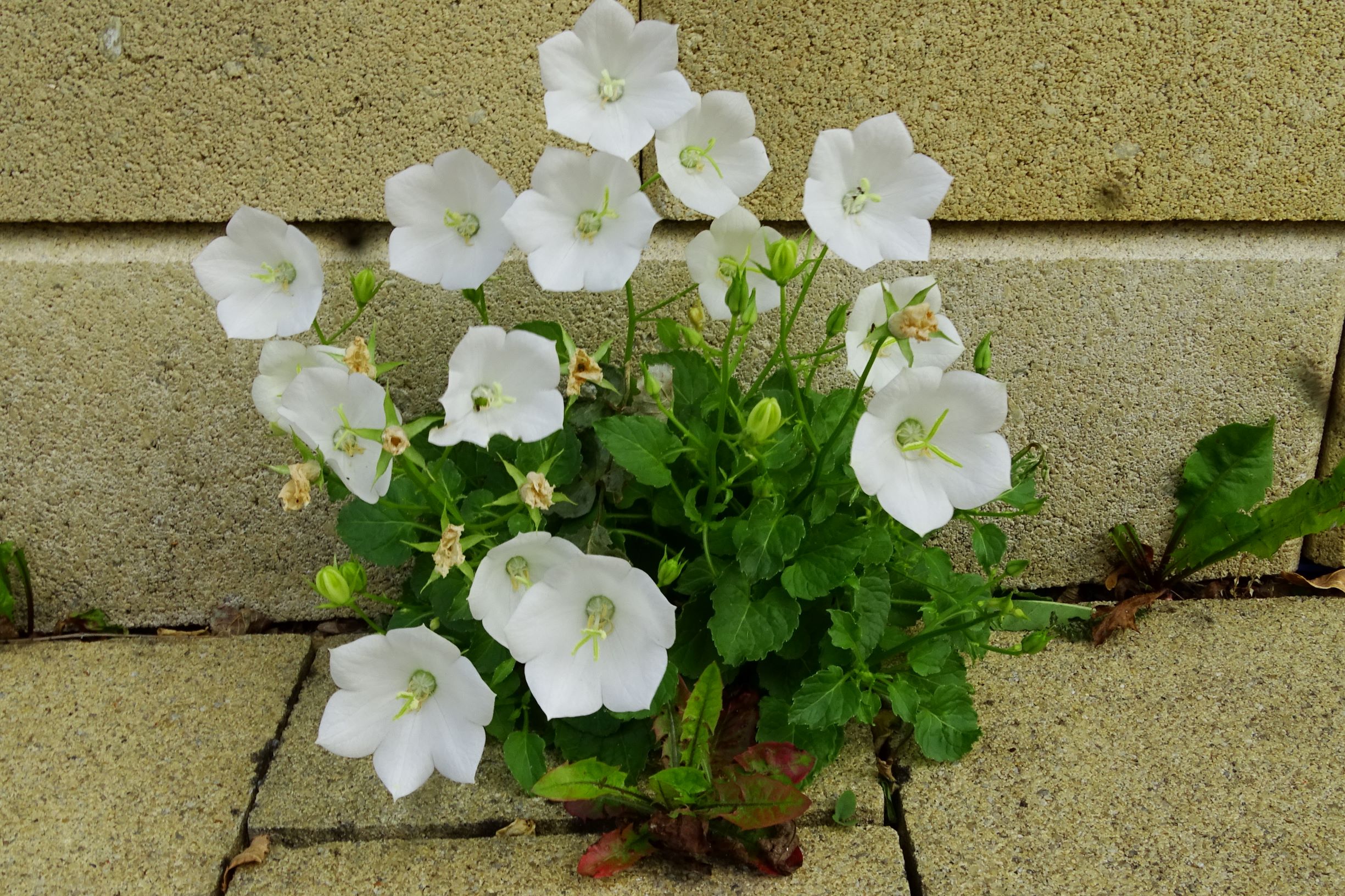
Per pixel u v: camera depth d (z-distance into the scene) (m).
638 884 0.49
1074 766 0.54
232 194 0.57
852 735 0.55
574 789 0.48
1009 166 0.58
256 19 0.55
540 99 0.57
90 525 0.62
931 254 0.60
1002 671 0.59
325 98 0.56
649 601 0.46
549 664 0.47
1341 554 0.64
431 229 0.49
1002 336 0.61
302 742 0.55
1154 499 0.64
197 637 0.62
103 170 0.57
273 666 0.59
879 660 0.54
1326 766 0.53
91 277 0.58
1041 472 0.63
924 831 0.51
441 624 0.54
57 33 0.55
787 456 0.52
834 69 0.57
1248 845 0.50
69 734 0.56
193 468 0.61
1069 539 0.64
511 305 0.60
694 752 0.50
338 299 0.59
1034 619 0.61
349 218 0.58
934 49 0.57
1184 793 0.53
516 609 0.46
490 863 0.50
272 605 0.63
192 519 0.62
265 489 0.62
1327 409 0.63
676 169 0.49
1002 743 0.55
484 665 0.52
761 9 0.56
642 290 0.60
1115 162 0.58
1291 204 0.59
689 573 0.53
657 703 0.51
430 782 0.53
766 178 0.58
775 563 0.50
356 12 0.55
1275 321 0.61
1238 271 0.60
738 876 0.49
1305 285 0.61
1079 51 0.57
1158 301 0.61
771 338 0.61
